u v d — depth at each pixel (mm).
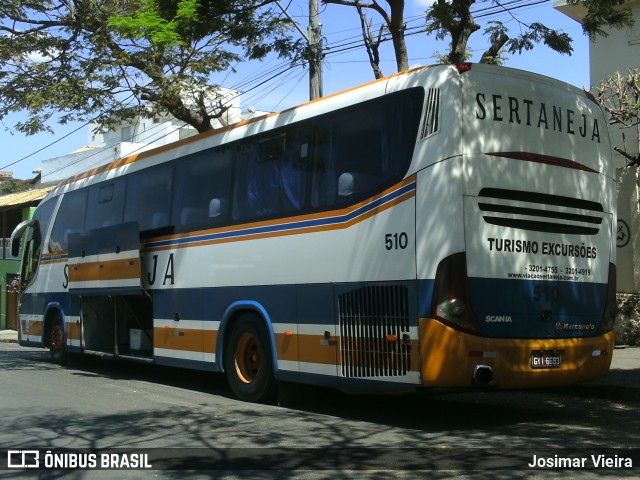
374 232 7406
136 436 7098
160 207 11047
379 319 7254
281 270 8562
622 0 10727
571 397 9633
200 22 12023
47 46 14812
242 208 9328
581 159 7812
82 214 13531
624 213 14812
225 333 9500
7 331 32688
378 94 7637
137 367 14047
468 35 10922
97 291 12336
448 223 6770
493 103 7164
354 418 8102
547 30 11695
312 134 8398
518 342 6992
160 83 14008
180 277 10398
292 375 8328
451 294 6695
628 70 14297
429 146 6988
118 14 13844
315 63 13938
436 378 6656
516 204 7160
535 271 7238
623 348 13766
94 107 14586
